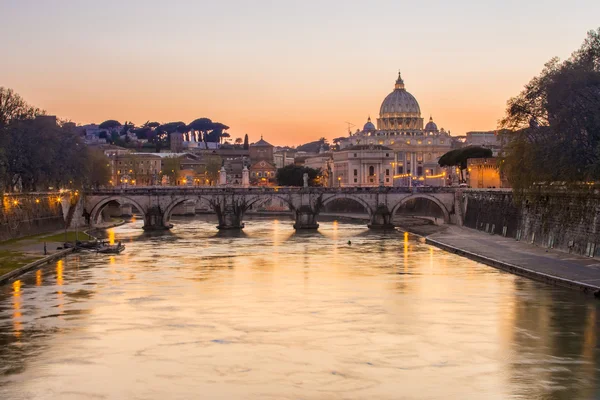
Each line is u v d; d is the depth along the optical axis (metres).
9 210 185.38
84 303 105.56
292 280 126.00
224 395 68.50
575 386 70.06
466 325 91.38
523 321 93.00
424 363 76.75
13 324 93.12
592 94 137.50
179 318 96.12
